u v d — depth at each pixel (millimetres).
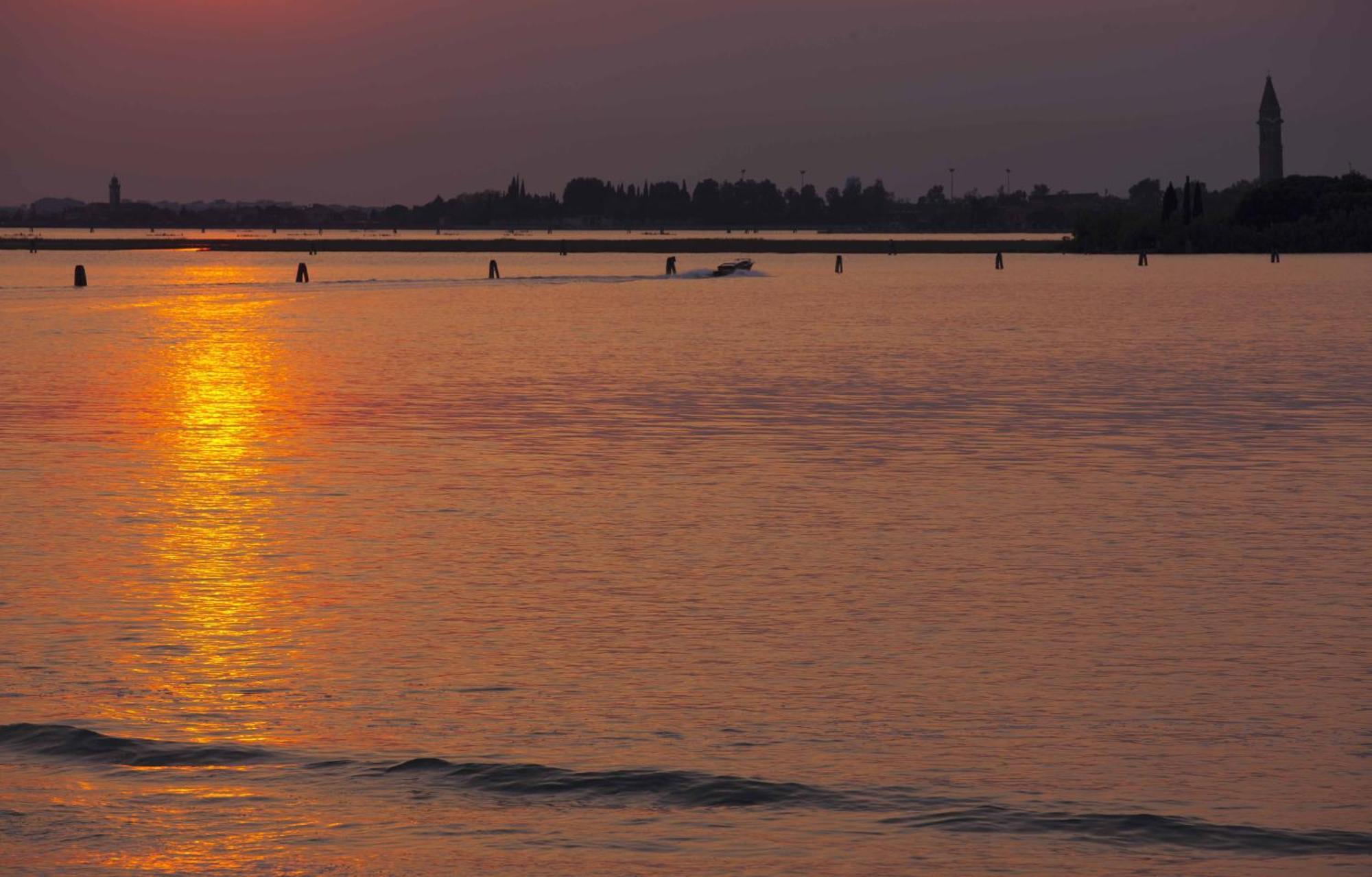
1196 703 33281
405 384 98312
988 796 28062
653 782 28734
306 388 95750
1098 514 54875
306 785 28578
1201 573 45469
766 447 71125
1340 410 84875
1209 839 26297
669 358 117938
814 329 151375
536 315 172250
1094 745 30641
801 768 29406
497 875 24969
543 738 30953
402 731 31406
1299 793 28203
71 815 27250
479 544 49406
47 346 128625
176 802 27812
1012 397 91438
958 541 50094
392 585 43781
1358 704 33188
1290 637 38500
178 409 85062
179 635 38438
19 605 41375
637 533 51312
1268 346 130000
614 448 70812
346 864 25359
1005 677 35156
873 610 41219
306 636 38406
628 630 39062
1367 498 57719
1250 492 59188
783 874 24953
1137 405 87625
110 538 50250
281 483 60844
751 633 38875
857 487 60469
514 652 37062
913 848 25969
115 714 32344
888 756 30062
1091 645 37844
